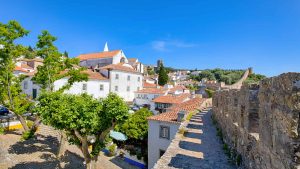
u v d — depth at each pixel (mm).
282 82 4430
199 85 94500
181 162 8336
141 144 26938
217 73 118250
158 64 150375
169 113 22906
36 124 21734
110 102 13641
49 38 19125
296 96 3908
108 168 20297
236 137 8773
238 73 90875
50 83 20656
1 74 19922
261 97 5879
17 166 16250
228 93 10930
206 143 10945
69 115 11586
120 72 50375
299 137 3920
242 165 7719
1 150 17875
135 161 24891
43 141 22781
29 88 40844
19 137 22328
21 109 20906
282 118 4418
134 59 78625
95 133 14242
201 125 15312
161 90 54125
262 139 5746
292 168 3947
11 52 19312
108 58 61156
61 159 18688
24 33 19469
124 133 27422
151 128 22031
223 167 7902
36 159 17875
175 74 152875
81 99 13305
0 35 18438
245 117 7527
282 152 4426
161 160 8562
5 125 24453
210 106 28203
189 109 22406
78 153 21766
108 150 25875
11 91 21094
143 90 54594
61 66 21031
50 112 11883
